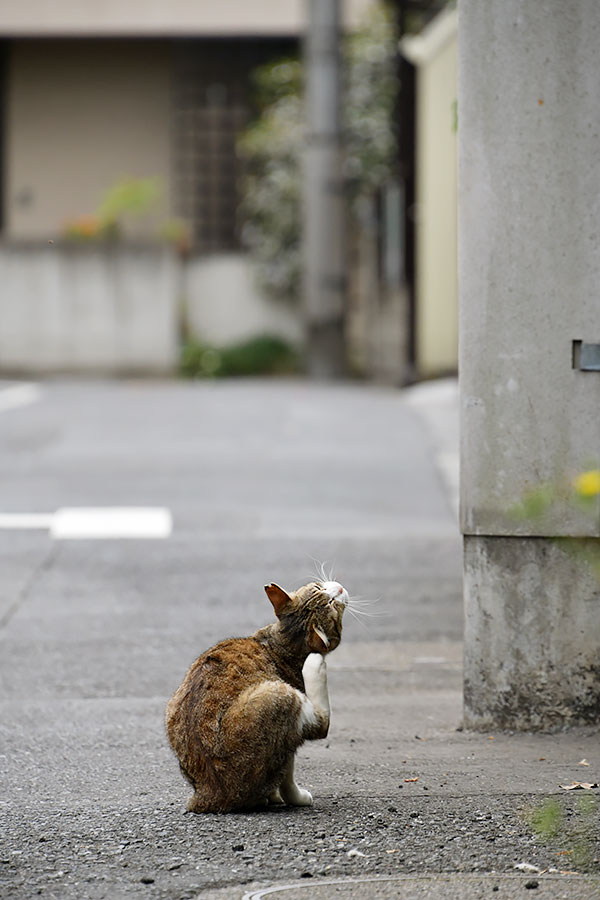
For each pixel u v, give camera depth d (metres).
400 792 10.07
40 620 16.84
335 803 9.82
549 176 11.21
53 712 13.03
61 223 50.81
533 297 11.31
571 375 11.32
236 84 49.62
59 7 48.50
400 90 44.12
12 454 28.44
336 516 22.58
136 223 50.09
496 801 9.81
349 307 45.53
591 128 11.14
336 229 43.31
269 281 46.72
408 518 22.45
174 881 8.27
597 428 11.32
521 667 11.70
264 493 24.42
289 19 48.19
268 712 9.16
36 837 9.20
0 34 48.66
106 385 43.16
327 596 9.60
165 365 45.94
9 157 50.78
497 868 8.41
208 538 21.06
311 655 9.56
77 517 22.52
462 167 11.33
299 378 45.31
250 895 7.98
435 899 7.86
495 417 11.43
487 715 11.85
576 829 9.11
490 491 11.50
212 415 34.06
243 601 17.61
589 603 11.53
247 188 48.44
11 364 46.25
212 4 48.19
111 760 11.34
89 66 50.31
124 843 9.02
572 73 11.11
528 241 11.28
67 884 8.27
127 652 15.39
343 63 45.31
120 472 26.41
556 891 7.97
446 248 39.66
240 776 9.29
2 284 45.94
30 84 50.50
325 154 42.91
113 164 50.59
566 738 11.61
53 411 34.94
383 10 46.59
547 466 11.40
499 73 11.19
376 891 8.00
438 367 40.47
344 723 12.40
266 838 9.01
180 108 49.75
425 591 18.03
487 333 11.40
